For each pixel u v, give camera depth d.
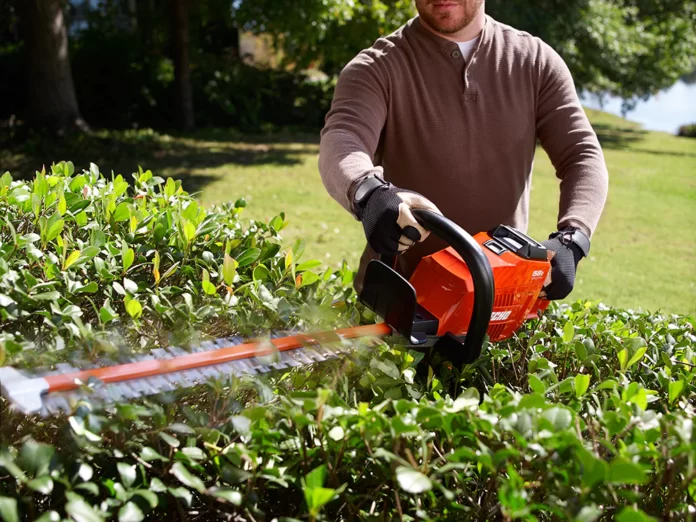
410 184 2.17
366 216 1.59
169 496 1.34
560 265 1.83
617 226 8.61
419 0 1.99
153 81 14.92
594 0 19.44
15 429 1.34
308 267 2.05
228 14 15.61
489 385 1.85
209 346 1.52
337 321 1.91
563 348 1.88
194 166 10.32
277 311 1.75
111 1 16.39
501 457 1.16
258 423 1.32
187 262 2.06
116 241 2.07
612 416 1.26
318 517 1.15
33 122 11.37
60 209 2.02
